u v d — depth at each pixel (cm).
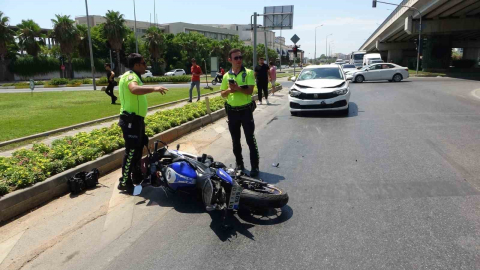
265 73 1465
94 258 354
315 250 356
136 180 533
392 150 705
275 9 2398
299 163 644
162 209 466
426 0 3178
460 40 6544
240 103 570
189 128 956
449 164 602
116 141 676
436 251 345
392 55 6625
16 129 920
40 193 480
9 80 5250
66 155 583
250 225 415
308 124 1015
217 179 421
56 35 5022
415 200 464
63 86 3412
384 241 367
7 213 436
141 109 509
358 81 2717
